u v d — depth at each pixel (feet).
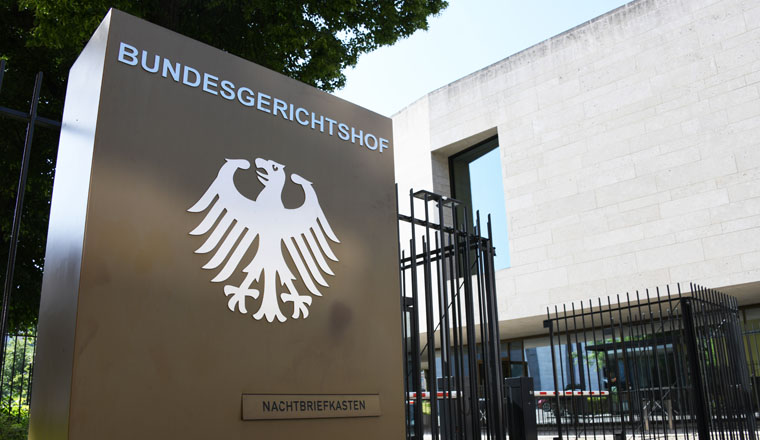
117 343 8.29
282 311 10.23
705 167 39.47
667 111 41.91
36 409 8.88
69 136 9.94
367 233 12.06
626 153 43.37
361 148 12.51
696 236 39.01
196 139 9.86
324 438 10.23
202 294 9.33
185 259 9.27
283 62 28.63
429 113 57.11
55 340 8.62
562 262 45.16
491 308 15.78
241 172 10.30
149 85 9.51
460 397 14.42
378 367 11.43
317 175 11.47
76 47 24.62
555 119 47.80
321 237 11.19
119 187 8.79
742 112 38.60
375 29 29.37
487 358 15.20
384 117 13.26
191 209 9.52
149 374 8.50
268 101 11.06
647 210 41.57
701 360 20.45
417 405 13.34
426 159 56.34
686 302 20.61
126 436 8.10
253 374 9.60
